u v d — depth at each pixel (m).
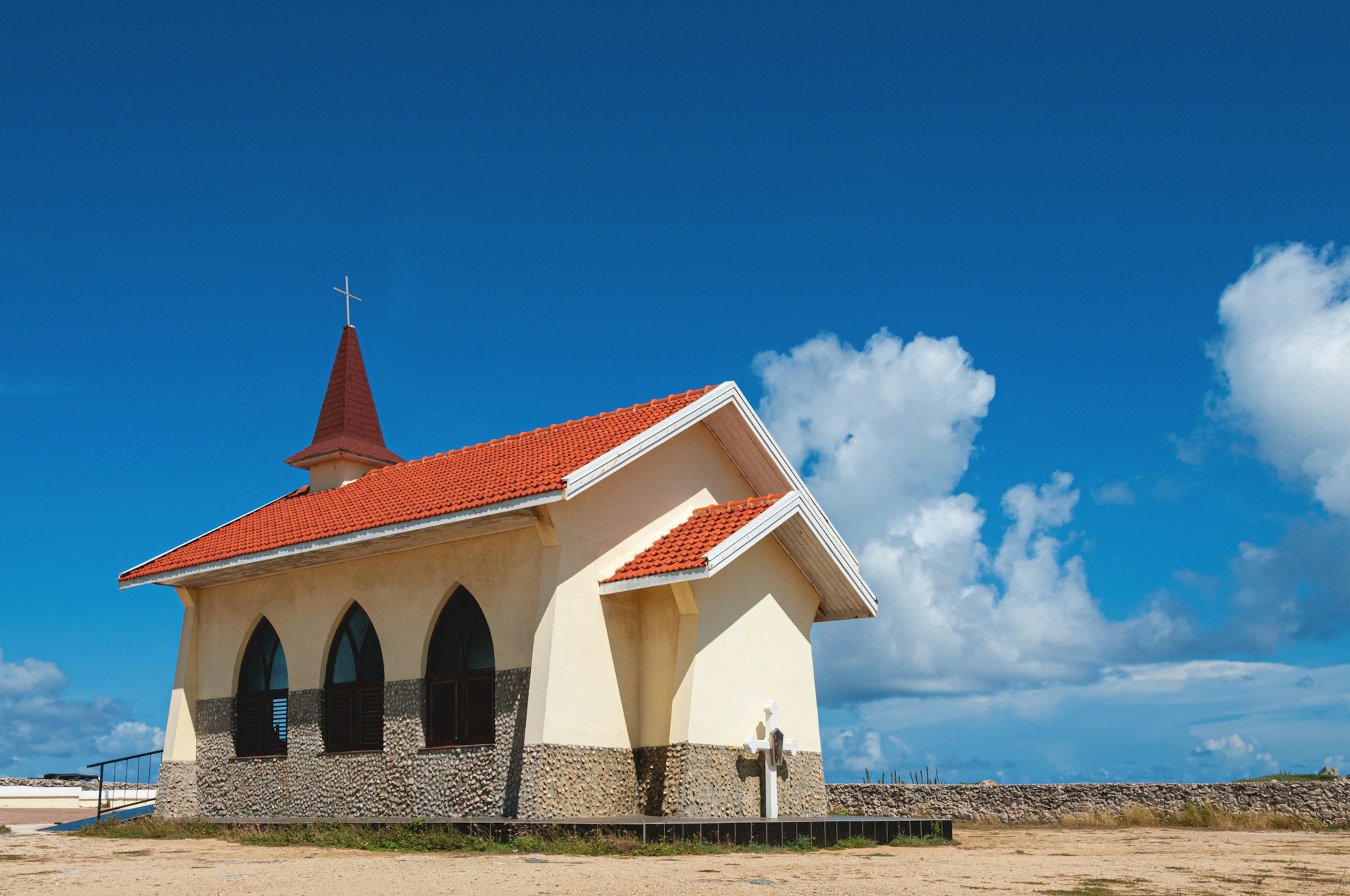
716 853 15.16
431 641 19.89
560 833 15.71
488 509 17.86
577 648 18.03
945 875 12.32
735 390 21.16
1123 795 27.14
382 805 19.64
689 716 18.08
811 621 21.61
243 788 22.44
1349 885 11.73
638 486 19.94
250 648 23.58
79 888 10.84
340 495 24.89
